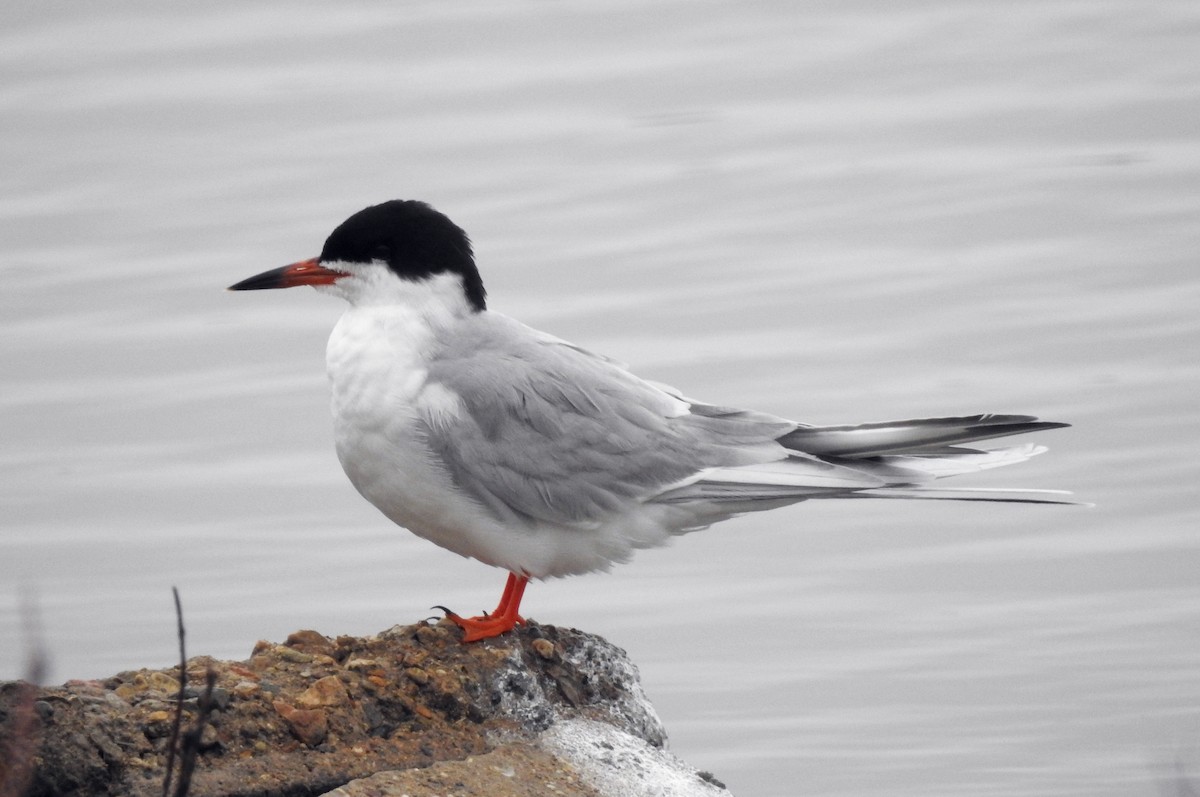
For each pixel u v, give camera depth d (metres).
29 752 7.22
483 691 8.47
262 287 9.42
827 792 13.35
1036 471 17.89
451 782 7.85
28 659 6.86
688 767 8.48
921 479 9.21
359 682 8.32
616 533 9.27
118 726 7.67
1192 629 15.56
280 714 8.01
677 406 9.49
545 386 9.16
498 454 9.03
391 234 9.29
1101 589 16.27
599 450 9.16
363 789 7.66
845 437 9.37
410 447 9.02
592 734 8.48
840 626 15.88
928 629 15.80
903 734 14.18
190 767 6.40
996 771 13.60
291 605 16.03
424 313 9.27
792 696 14.78
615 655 9.07
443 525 9.26
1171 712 14.31
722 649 15.52
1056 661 15.14
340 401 9.18
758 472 9.27
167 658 15.21
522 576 9.38
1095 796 13.25
